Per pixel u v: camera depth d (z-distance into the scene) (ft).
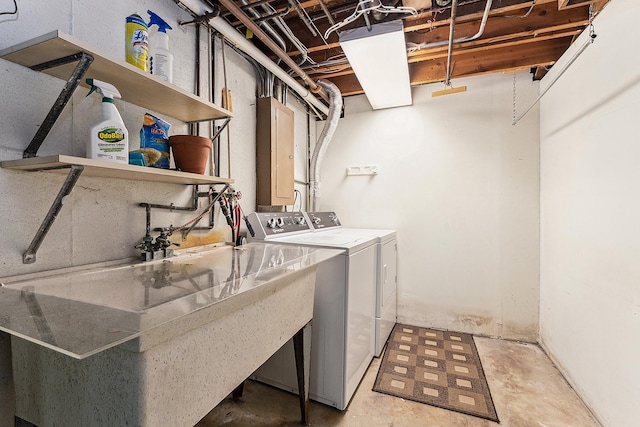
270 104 7.23
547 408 5.56
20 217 3.22
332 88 8.90
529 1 5.46
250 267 4.00
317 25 6.72
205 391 2.82
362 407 5.58
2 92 3.09
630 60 4.53
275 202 7.43
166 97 4.15
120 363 2.29
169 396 2.44
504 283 8.72
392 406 5.61
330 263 5.61
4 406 3.10
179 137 4.28
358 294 6.06
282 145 7.77
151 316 2.23
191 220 5.41
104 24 4.02
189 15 5.40
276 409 5.47
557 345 7.04
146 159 3.98
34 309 2.35
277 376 6.02
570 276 6.43
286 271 3.78
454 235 9.27
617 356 4.75
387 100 9.34
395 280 9.44
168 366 2.41
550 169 7.65
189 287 3.06
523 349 7.97
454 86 9.26
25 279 3.19
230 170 6.52
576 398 5.87
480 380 6.45
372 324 7.21
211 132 5.90
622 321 4.65
